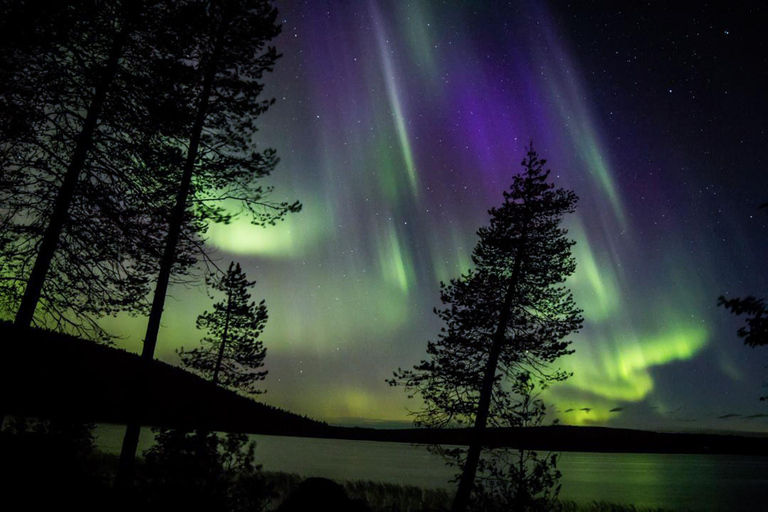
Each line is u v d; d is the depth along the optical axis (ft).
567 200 52.39
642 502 92.53
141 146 31.89
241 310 73.82
